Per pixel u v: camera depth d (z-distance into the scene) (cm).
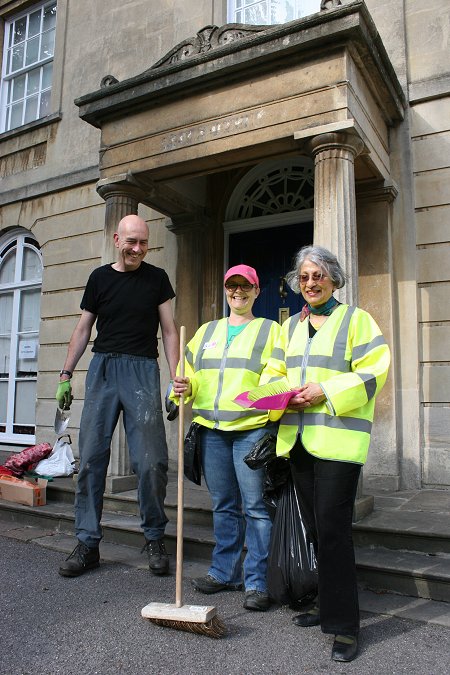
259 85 432
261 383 283
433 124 507
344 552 239
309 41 398
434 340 491
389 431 484
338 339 258
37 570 358
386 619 276
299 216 585
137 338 364
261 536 291
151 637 257
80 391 686
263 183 618
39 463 550
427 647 246
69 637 259
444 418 480
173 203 584
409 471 484
